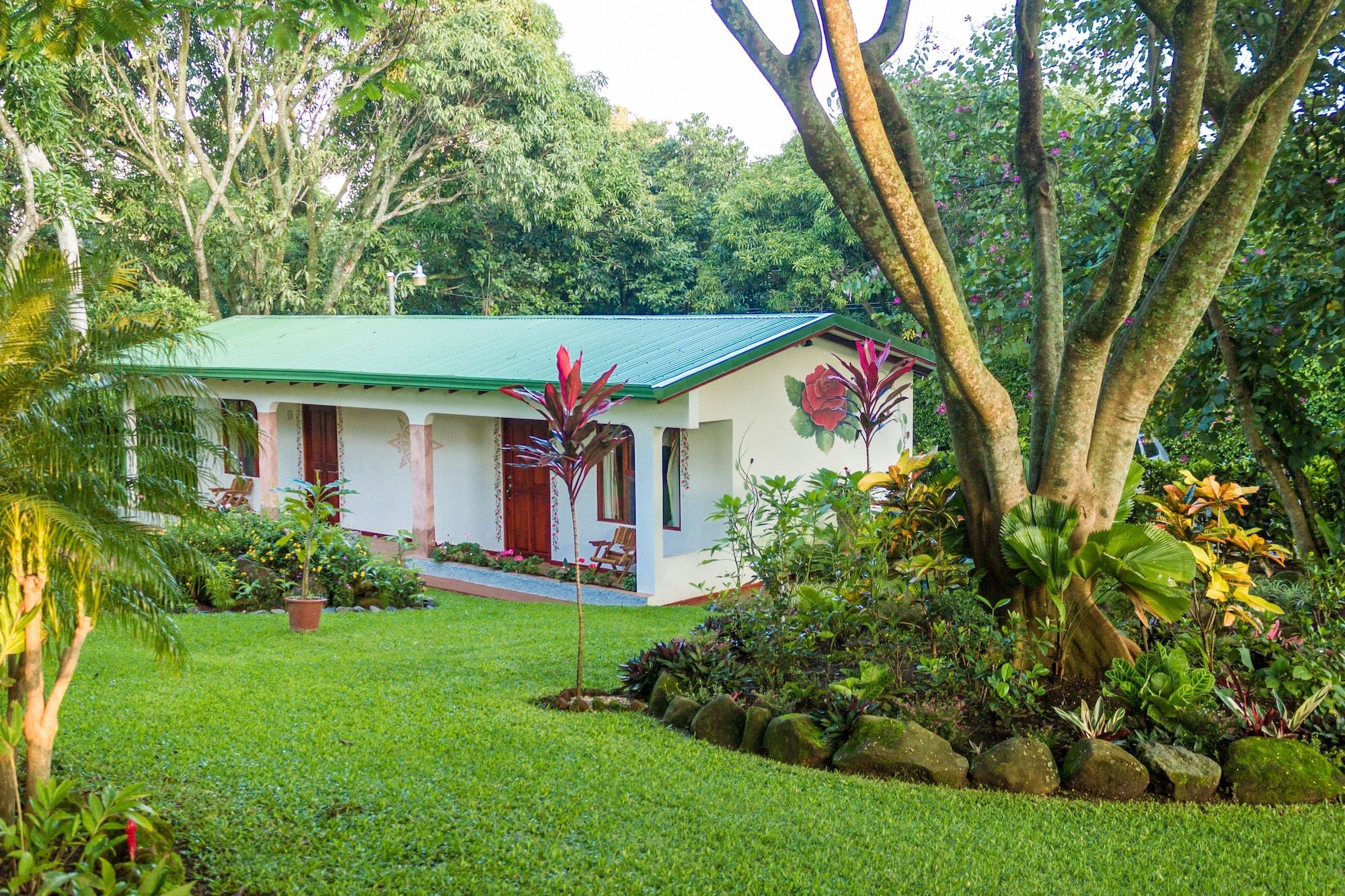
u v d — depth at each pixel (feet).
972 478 24.59
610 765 20.49
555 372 45.01
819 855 16.69
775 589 26.68
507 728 22.58
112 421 16.38
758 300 111.55
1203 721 21.11
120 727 22.11
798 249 103.40
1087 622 23.62
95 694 24.90
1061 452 23.45
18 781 18.13
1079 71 39.88
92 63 79.36
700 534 47.65
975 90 48.37
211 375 60.18
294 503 38.88
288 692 25.43
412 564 51.19
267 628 34.94
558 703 24.90
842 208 22.97
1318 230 32.45
